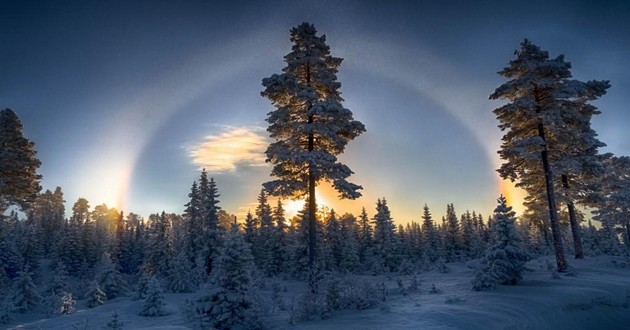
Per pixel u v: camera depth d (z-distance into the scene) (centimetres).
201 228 5003
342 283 1648
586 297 1602
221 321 1384
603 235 5500
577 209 3641
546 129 2448
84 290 4428
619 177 4541
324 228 5484
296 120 2216
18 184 3853
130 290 4841
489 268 1817
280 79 2033
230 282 1435
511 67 2461
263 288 3294
